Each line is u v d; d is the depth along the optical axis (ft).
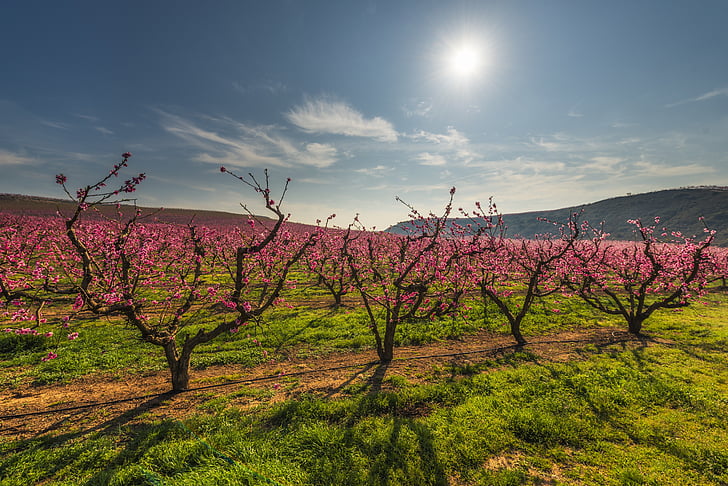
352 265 39.99
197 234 35.27
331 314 55.93
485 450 19.88
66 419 24.59
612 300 66.54
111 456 19.17
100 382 31.63
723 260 69.15
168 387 30.63
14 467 18.28
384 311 56.49
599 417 23.40
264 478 17.13
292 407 24.72
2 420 24.61
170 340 29.55
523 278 78.28
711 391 26.81
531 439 21.09
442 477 17.69
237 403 26.55
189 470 17.81
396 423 22.58
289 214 30.22
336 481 17.24
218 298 30.42
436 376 31.86
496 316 54.13
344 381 30.96
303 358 38.06
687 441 20.53
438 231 36.99
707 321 51.52
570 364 33.42
